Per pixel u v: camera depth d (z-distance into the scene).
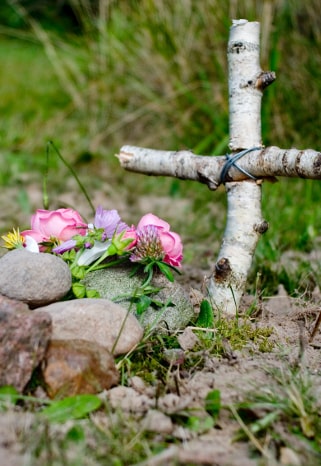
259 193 2.13
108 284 1.97
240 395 1.64
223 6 4.35
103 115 5.13
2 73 6.98
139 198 4.18
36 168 4.79
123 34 4.96
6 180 4.49
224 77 4.29
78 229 2.01
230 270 2.11
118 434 1.47
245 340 1.99
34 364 1.57
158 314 1.91
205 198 3.94
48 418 1.49
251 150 2.09
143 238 1.96
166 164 2.27
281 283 2.58
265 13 4.01
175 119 4.68
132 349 1.76
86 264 1.94
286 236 3.16
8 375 1.56
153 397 1.63
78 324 1.71
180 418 1.57
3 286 1.76
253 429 1.50
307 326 2.14
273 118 4.09
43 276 1.76
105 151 4.99
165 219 3.65
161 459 1.37
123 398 1.61
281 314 2.27
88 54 5.27
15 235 1.99
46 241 1.99
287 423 1.55
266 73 2.12
